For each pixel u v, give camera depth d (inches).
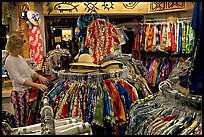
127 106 93.0
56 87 100.6
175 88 65.7
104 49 123.6
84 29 130.9
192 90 55.6
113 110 89.7
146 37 204.4
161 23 196.9
